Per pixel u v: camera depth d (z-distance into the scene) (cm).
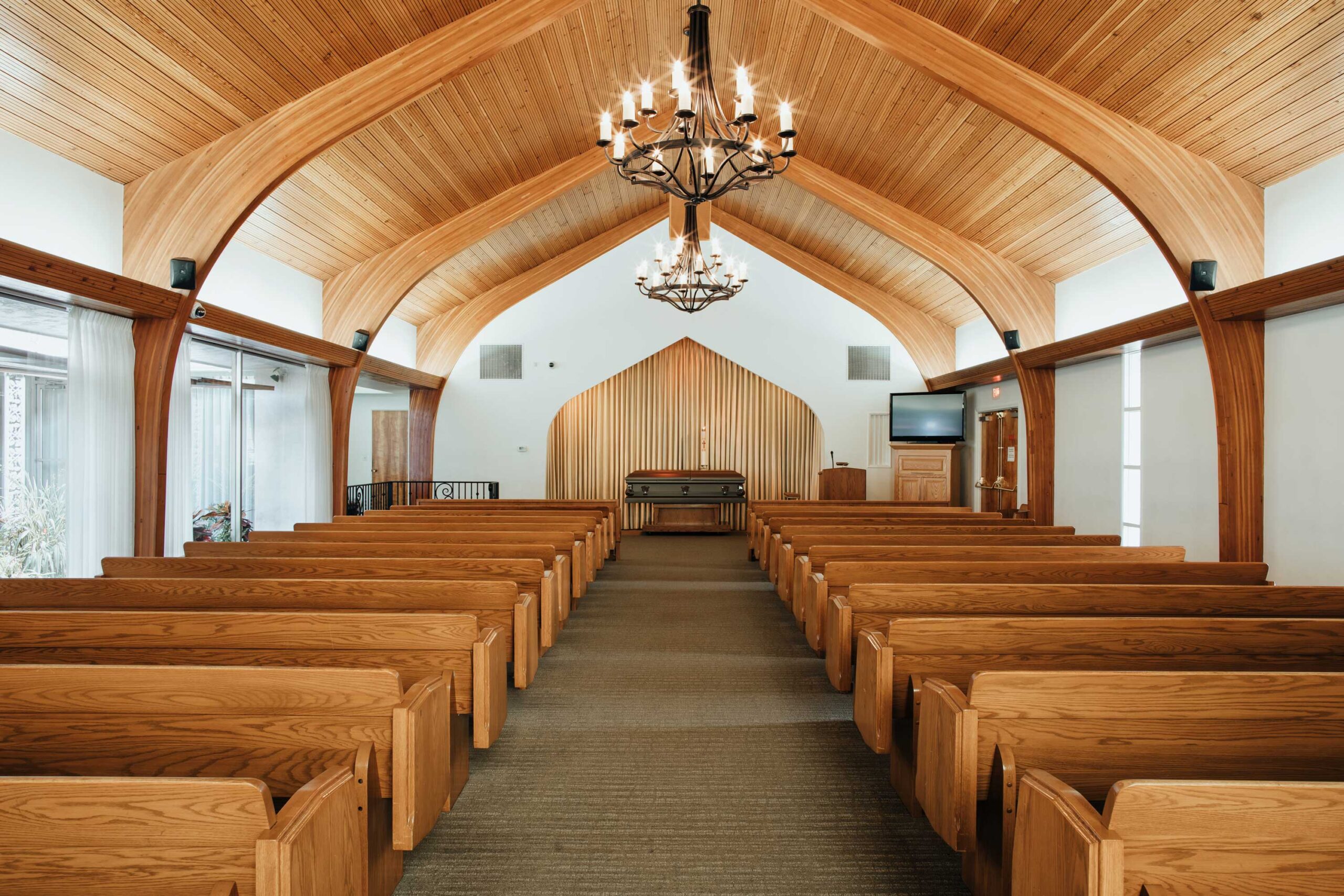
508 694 410
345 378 835
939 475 1110
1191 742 196
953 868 242
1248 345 521
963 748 198
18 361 483
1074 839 135
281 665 264
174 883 133
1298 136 451
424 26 513
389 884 222
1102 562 416
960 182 706
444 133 659
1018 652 268
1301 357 491
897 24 517
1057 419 841
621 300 1196
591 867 241
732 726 363
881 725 269
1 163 429
